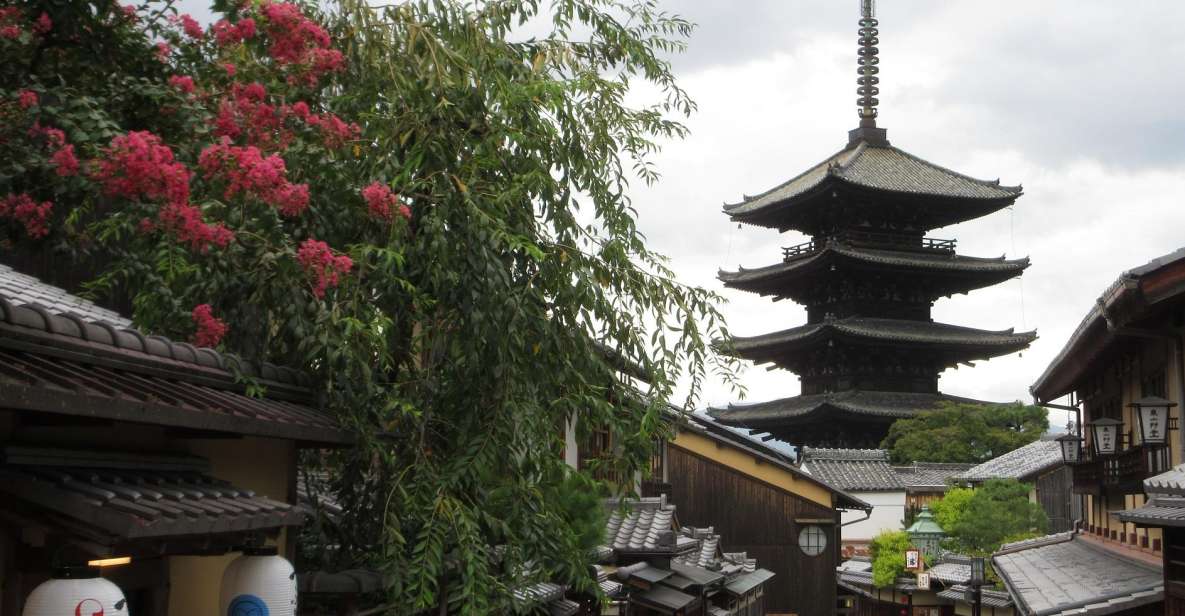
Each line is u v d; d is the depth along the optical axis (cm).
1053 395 2811
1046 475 4412
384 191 726
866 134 6650
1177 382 1656
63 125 616
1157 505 1431
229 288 771
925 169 6456
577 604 1280
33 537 507
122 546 512
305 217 779
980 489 4131
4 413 527
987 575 3575
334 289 756
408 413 804
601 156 888
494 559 892
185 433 657
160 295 735
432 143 806
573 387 862
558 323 848
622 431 857
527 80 883
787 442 6562
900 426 6094
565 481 886
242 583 613
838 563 3269
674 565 1873
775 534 3238
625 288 863
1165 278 1485
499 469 834
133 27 739
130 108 722
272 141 732
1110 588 1700
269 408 686
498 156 841
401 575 780
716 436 3247
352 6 821
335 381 783
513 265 838
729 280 6538
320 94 834
